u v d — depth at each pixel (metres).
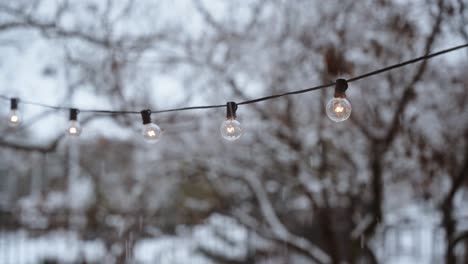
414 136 5.40
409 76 5.04
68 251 7.85
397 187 6.31
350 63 5.21
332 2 5.18
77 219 7.96
